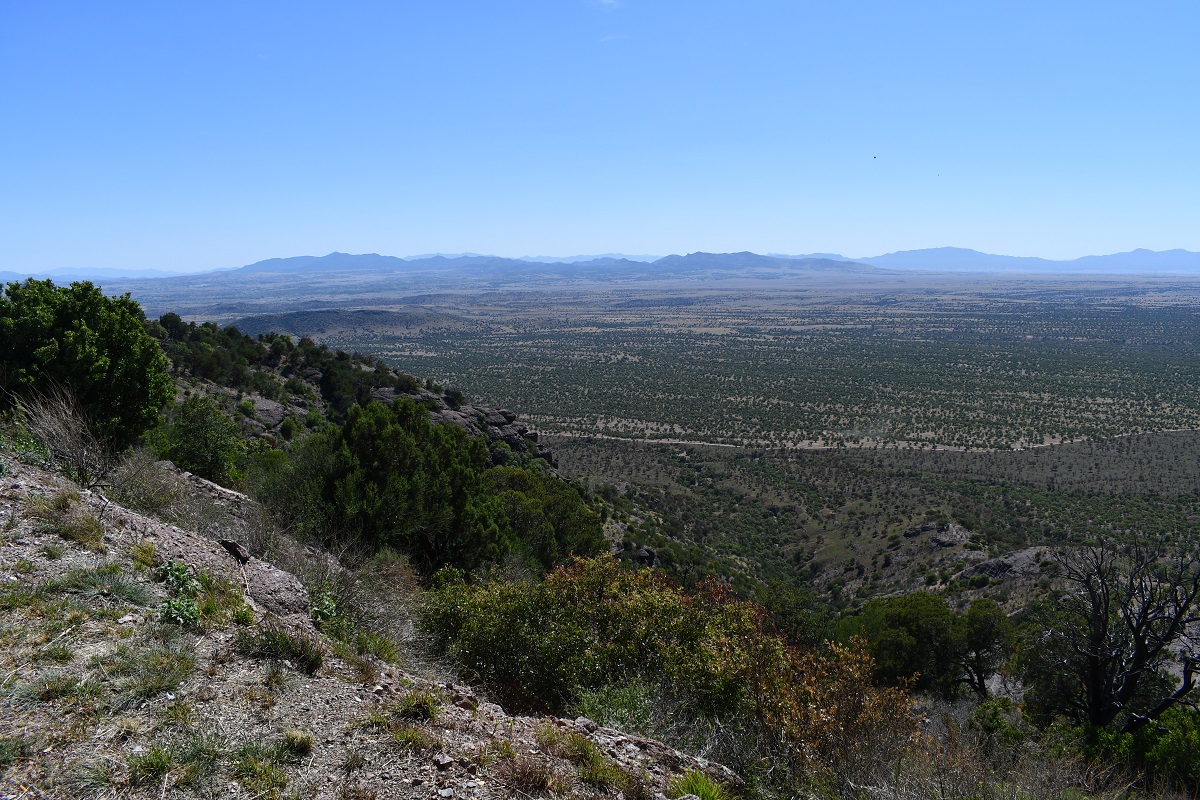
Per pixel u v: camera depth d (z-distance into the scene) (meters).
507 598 8.82
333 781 4.03
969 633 22.30
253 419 33.34
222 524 8.83
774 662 8.02
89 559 5.93
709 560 42.72
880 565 51.97
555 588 9.37
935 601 24.06
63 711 4.04
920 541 54.00
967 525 56.41
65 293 12.82
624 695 7.02
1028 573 36.59
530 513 22.69
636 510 55.59
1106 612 13.66
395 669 6.36
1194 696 14.44
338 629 6.88
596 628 8.76
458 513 15.32
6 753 3.57
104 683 4.38
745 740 6.96
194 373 35.84
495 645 8.10
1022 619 25.48
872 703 7.00
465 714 5.37
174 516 8.54
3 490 6.60
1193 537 49.66
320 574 8.05
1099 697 13.88
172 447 15.07
